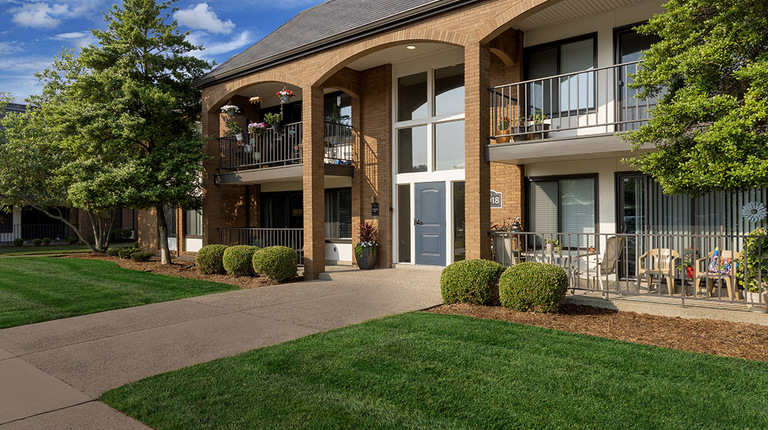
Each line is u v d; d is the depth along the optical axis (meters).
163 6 14.17
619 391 4.13
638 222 8.87
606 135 7.66
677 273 8.41
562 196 9.65
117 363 5.19
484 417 3.71
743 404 3.87
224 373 4.72
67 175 14.02
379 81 12.55
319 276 11.16
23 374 4.89
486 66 8.73
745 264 6.19
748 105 4.89
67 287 10.12
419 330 6.12
